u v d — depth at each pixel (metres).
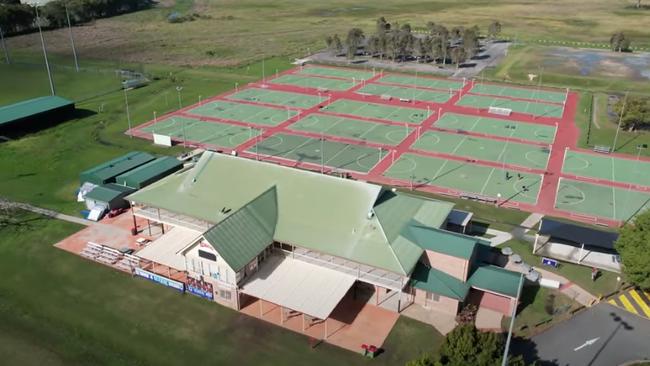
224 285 55.75
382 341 52.12
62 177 90.06
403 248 55.53
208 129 112.56
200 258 55.88
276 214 61.03
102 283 61.44
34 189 85.31
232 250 54.31
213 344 51.97
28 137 107.31
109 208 76.31
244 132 110.75
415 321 54.84
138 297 59.03
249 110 125.25
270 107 127.62
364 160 96.69
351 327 54.00
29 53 178.00
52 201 81.19
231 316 55.81
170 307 57.41
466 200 81.81
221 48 192.00
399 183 87.50
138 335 53.25
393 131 111.75
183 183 68.44
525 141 106.25
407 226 58.69
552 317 55.12
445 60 173.50
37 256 66.56
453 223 67.69
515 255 63.25
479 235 71.81
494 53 181.25
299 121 117.75
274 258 59.03
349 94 138.88
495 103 131.12
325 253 56.06
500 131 111.94
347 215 59.31
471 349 40.84
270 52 186.25
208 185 66.88
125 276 62.78
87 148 102.38
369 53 183.50
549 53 179.12
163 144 104.06
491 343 41.44
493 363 40.09
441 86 146.50
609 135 108.88
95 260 65.69
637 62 165.88
